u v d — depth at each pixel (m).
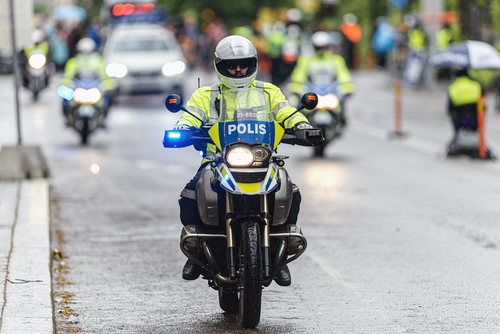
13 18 36.62
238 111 17.27
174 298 20.45
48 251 23.39
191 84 90.12
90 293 20.84
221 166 17.06
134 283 21.84
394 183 38.12
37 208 29.81
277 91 18.48
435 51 87.44
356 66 115.19
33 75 75.06
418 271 22.89
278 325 18.05
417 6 103.44
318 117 44.75
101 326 18.08
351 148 50.59
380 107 73.12
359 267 23.42
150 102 76.50
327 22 110.31
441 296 20.33
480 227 28.75
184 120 17.78
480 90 45.66
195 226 17.86
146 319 18.62
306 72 46.09
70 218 30.36
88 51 51.22
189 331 17.70
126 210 31.84
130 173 40.41
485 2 85.50
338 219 30.27
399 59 95.56
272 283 21.80
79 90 49.69
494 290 20.86
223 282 17.22
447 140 53.88
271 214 17.50
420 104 75.00
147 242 26.72
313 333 17.45
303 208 32.34
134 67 73.31
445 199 34.12
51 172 38.16
